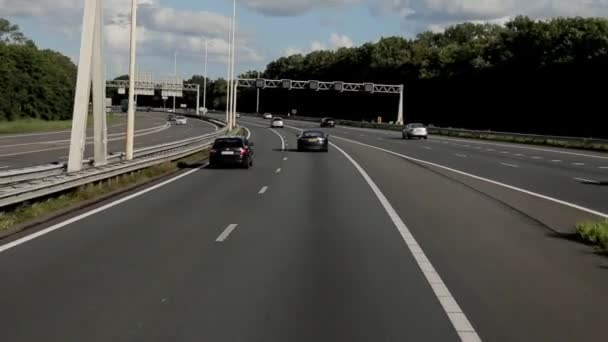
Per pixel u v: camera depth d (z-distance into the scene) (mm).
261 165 35875
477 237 13922
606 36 93188
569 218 16984
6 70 106875
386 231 14570
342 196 21609
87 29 20469
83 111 20562
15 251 11789
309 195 21766
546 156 45594
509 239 13711
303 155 45000
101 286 9211
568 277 10148
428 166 36031
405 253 11984
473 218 16859
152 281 9539
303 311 8031
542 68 100125
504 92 111250
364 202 20078
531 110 103750
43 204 17188
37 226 14797
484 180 28078
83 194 19891
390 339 6992
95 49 22469
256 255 11602
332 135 81688
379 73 155000
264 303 8375
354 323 7559
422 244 12969
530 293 9109
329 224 15484
